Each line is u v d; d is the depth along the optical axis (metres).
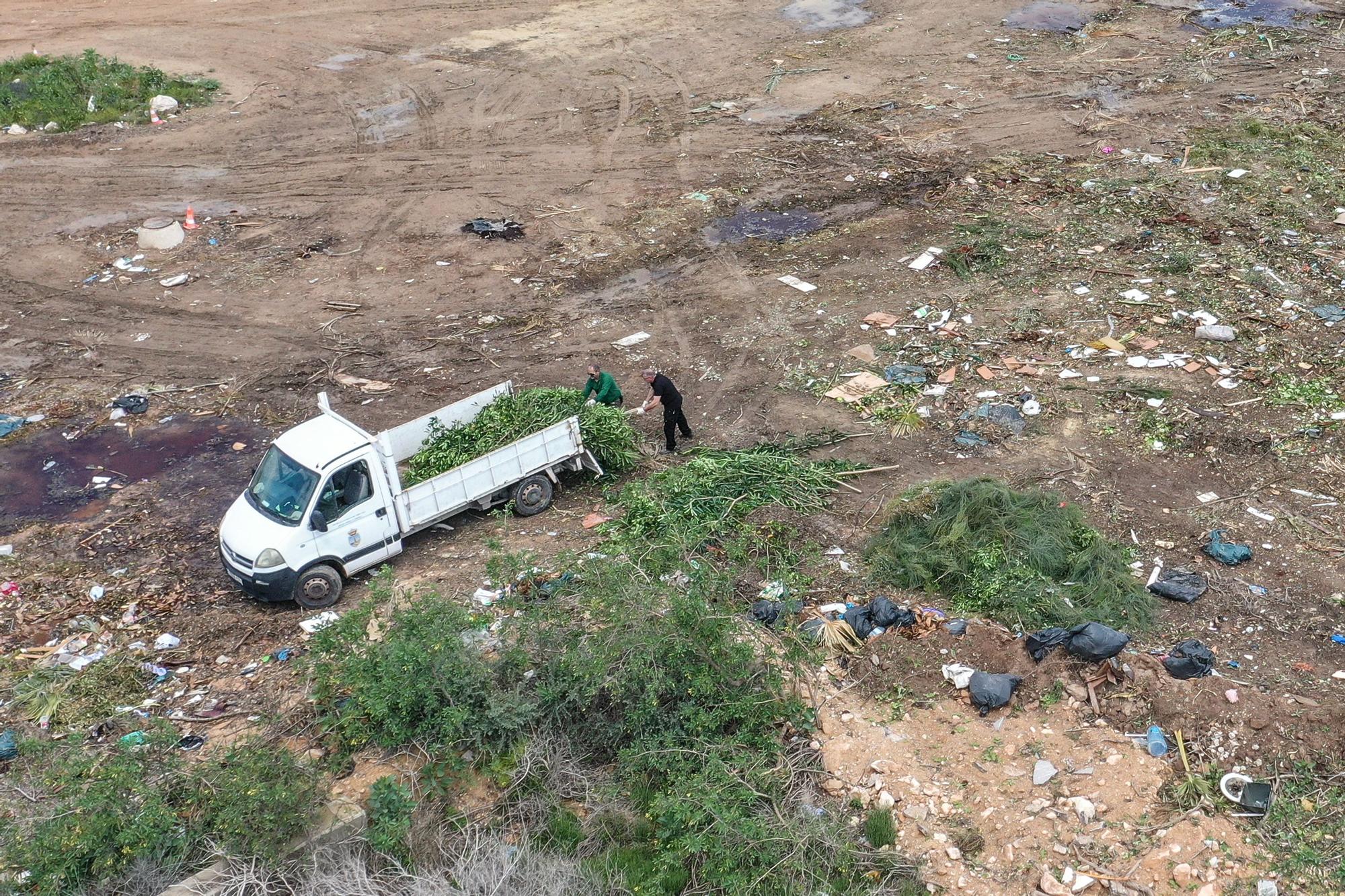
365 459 12.59
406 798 9.21
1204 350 16.62
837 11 34.91
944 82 29.02
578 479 15.02
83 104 29.36
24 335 19.48
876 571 12.20
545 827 9.34
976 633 10.89
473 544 13.52
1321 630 10.89
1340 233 20.06
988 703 10.07
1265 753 9.33
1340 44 29.67
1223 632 10.98
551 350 18.39
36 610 12.64
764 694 10.22
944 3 34.91
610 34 33.78
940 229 21.55
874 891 8.44
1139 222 21.06
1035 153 24.61
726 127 27.12
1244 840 8.64
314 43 33.69
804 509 13.55
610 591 10.77
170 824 8.68
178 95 29.89
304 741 10.20
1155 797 9.12
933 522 12.58
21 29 35.03
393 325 19.47
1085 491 13.67
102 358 18.75
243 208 24.11
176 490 15.20
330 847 8.77
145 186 25.22
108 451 16.17
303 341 19.06
